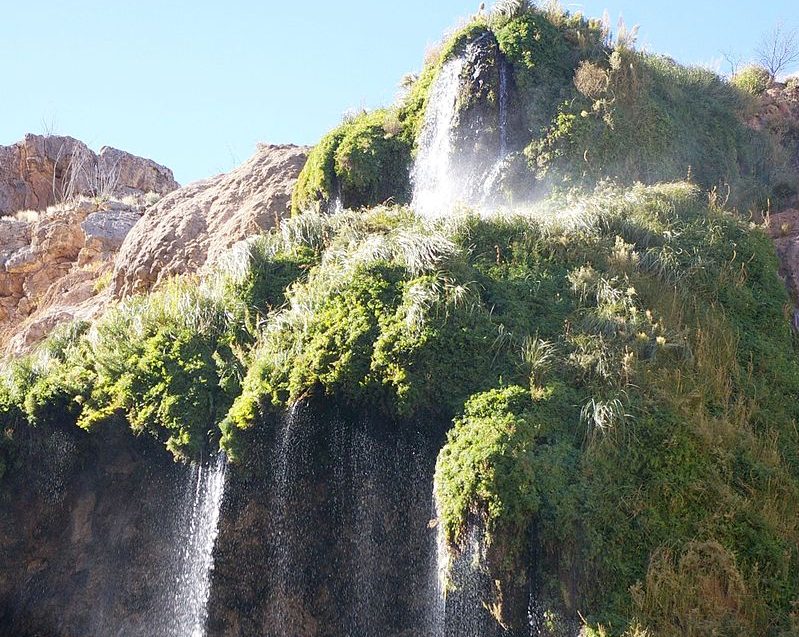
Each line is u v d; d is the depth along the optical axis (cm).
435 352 1253
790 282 1569
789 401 1347
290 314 1381
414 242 1373
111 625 1438
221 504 1326
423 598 1252
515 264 1427
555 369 1249
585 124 1742
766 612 1080
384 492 1282
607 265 1445
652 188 1620
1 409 1497
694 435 1191
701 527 1125
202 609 1354
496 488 1098
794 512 1180
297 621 1323
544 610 1076
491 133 1822
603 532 1102
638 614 1054
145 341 1468
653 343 1292
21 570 1488
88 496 1474
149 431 1393
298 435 1307
